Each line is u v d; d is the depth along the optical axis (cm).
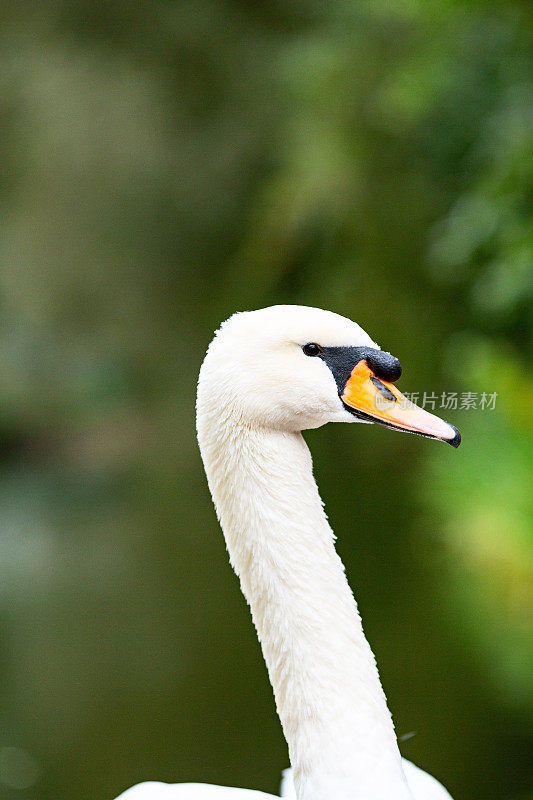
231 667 848
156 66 2089
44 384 2423
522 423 1070
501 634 882
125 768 659
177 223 2228
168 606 1052
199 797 391
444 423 317
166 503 1747
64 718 748
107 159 2216
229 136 2102
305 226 1602
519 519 1048
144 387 2522
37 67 2173
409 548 1222
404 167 1438
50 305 2433
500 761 621
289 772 420
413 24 1316
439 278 1377
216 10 2020
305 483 329
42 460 2297
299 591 320
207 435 331
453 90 1098
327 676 313
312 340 324
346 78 1430
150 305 2420
